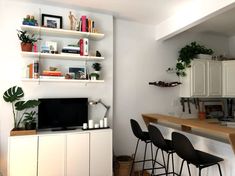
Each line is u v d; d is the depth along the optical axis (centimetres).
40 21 308
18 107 276
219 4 250
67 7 320
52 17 312
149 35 396
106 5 309
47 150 269
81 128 313
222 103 465
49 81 309
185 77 407
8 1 295
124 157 352
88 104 330
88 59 326
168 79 411
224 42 472
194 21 294
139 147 375
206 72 412
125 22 376
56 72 299
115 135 362
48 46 297
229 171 203
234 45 464
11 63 293
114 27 368
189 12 305
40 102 288
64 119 308
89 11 335
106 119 318
